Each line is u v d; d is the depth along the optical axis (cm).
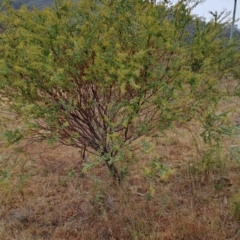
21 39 250
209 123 271
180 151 424
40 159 421
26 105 239
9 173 282
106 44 241
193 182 335
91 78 247
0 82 248
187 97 244
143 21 235
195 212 294
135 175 368
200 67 262
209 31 274
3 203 334
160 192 336
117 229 284
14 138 264
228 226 282
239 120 472
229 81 291
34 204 332
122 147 265
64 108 270
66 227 295
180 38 269
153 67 252
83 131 298
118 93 275
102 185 346
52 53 245
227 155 378
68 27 259
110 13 255
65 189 359
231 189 324
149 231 281
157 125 265
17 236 287
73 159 426
